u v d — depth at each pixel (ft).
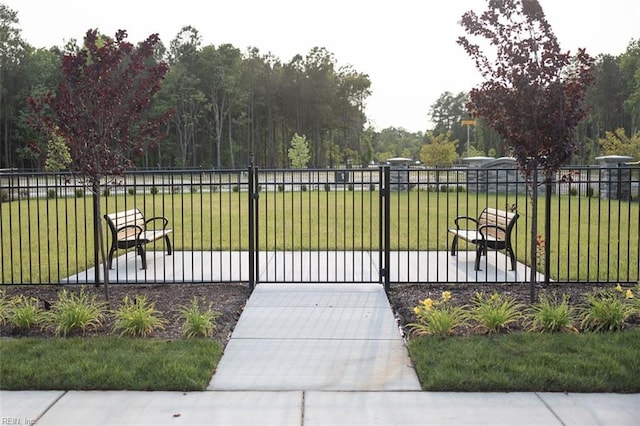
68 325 17.38
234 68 241.14
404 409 12.58
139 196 79.51
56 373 14.08
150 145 22.18
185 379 13.79
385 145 383.04
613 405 12.72
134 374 14.08
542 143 19.35
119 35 19.72
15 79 207.62
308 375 14.64
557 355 15.11
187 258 31.58
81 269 28.35
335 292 23.20
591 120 205.46
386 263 23.15
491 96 19.58
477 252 26.78
